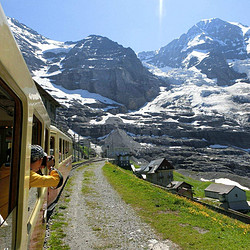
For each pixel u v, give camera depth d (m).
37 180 2.45
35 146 2.63
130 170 65.75
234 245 6.86
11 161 1.93
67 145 14.73
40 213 3.56
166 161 51.56
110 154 80.75
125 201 12.27
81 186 16.53
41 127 3.62
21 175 1.96
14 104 1.94
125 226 8.48
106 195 13.73
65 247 6.54
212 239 7.27
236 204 46.59
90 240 7.16
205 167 97.69
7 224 1.63
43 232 4.02
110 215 9.80
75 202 11.83
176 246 6.77
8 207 1.84
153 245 6.84
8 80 1.50
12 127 2.13
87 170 29.98
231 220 10.91
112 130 132.12
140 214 9.98
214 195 50.88
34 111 2.65
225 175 87.50
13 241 1.84
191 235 7.60
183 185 43.56
